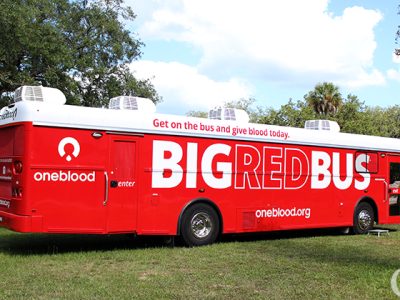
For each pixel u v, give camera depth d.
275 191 11.66
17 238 11.42
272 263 8.53
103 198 9.31
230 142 11.02
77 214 9.06
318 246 10.63
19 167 8.82
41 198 8.77
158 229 9.93
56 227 8.88
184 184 10.30
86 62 22.91
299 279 7.34
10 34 16.11
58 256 8.87
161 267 8.10
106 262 8.45
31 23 17.17
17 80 17.75
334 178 12.77
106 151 9.39
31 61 18.88
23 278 7.12
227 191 10.91
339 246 10.71
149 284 6.90
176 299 6.21
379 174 13.79
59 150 8.96
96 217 9.23
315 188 12.38
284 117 33.22
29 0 17.09
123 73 25.70
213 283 7.04
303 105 34.22
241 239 11.88
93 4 24.83
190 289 6.68
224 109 11.40
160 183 10.00
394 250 10.27
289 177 11.91
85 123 9.20
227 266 8.24
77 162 9.10
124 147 9.63
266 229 11.46
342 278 7.41
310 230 14.11
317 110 39.22
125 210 9.56
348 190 13.04
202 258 8.93
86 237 11.72
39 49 17.75
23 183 8.69
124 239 11.43
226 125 10.98
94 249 9.86
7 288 6.55
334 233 13.47
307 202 12.20
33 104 8.84
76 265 8.13
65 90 20.64
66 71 20.39
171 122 10.21
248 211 11.17
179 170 10.25
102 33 24.95
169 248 10.02
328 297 6.39
